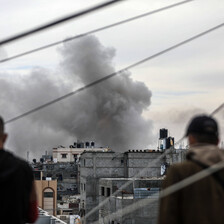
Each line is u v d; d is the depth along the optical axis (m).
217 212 7.66
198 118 8.54
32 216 10.18
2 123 9.16
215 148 8.23
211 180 7.83
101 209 106.69
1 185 8.66
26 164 9.27
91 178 148.25
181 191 7.91
